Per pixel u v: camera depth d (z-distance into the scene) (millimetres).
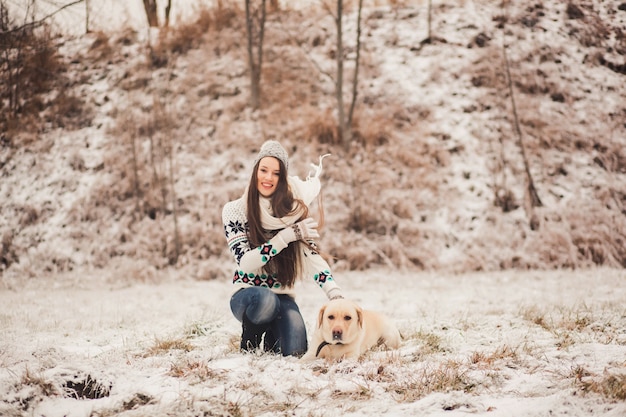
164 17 21250
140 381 3621
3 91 17750
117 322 7133
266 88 18625
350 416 3078
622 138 17078
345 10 21016
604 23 19688
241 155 16953
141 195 16141
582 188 15922
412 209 15500
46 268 14602
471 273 13711
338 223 15273
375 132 17016
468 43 19391
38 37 17000
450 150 16703
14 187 16406
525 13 19938
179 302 9820
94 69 19312
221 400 3242
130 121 17781
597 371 3617
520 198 15609
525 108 17578
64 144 17328
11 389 3354
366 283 12445
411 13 20844
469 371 3773
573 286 10648
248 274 4504
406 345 4941
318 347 4336
